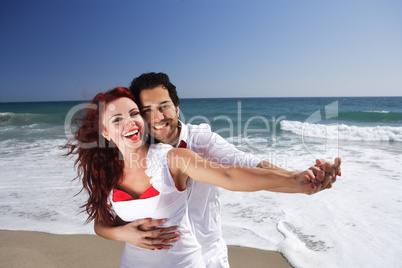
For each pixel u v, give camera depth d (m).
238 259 3.38
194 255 1.74
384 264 3.18
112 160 1.80
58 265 3.37
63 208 4.93
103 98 1.77
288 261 3.29
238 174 1.40
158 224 1.63
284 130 15.05
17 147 10.44
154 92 1.98
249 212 4.63
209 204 1.99
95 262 3.43
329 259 3.30
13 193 5.62
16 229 4.22
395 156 8.36
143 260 1.70
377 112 20.98
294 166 7.11
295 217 4.41
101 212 1.89
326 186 1.16
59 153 9.16
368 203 4.84
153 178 1.68
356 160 7.83
